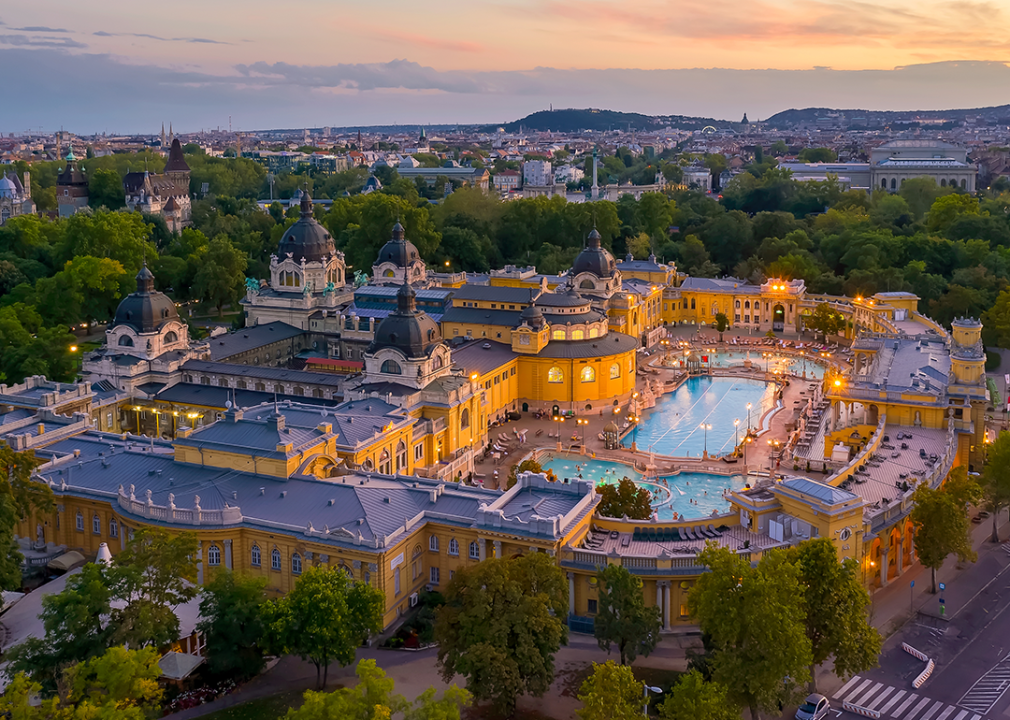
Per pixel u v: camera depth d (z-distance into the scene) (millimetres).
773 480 165375
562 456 197625
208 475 140750
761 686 98312
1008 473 150625
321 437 145375
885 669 115875
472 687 100625
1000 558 147625
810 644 99938
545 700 107750
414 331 188125
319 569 109500
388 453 166000
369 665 89250
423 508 133000
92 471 145500
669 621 123188
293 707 105562
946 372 198250
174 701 105812
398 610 125438
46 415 170875
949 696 109750
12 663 103500
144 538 110812
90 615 104250
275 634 105438
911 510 141250
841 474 151875
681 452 199875
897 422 184500
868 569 135125
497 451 197375
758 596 99188
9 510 120250
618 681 90375
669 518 161625
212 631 109250
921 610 131000
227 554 128750
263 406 165750
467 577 106875
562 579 109812
